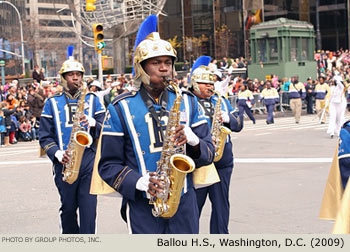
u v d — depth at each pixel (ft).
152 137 13.21
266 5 150.92
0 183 35.86
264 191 29.86
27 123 65.36
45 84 68.59
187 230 13.41
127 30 79.15
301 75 103.35
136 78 13.33
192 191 13.79
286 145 49.62
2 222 25.45
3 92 73.05
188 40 149.07
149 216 13.26
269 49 102.68
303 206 26.30
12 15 278.26
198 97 21.11
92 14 76.84
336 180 16.05
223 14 147.43
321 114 78.28
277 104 92.89
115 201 29.73
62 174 19.63
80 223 19.54
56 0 328.70
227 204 20.49
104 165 13.37
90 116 20.56
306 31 104.73
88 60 234.17
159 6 77.20
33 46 220.43
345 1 163.22
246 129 67.72
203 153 13.07
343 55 123.44
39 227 24.41
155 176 12.64
